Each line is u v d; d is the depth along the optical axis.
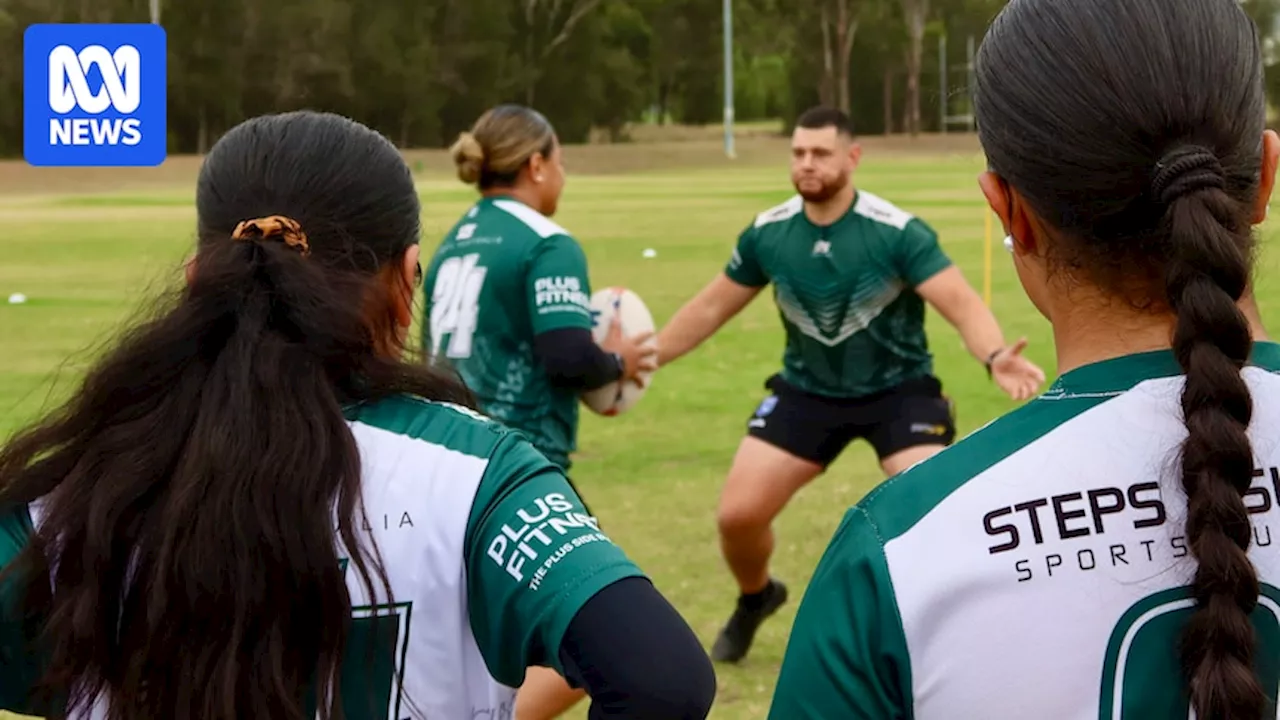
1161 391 1.22
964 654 1.18
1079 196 1.20
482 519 1.43
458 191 34.12
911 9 70.12
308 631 1.35
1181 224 1.14
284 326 1.45
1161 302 1.23
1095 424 1.23
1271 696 1.17
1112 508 1.19
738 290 4.97
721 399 9.68
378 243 1.54
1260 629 1.17
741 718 4.19
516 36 64.44
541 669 2.93
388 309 1.60
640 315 4.38
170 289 1.51
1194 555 1.14
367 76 58.84
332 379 1.48
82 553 1.38
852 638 1.22
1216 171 1.15
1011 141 1.23
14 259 18.22
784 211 4.82
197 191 1.59
